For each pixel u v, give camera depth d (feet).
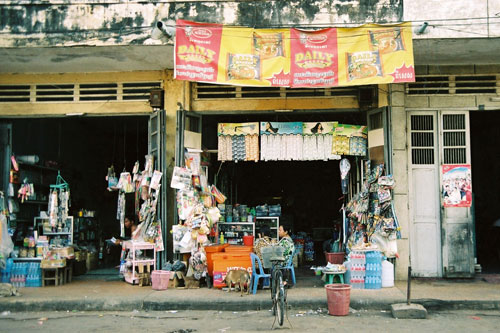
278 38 25.63
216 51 25.39
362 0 25.88
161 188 28.73
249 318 21.91
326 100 29.63
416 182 29.22
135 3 26.32
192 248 27.94
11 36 26.50
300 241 39.34
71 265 29.63
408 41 24.81
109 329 20.17
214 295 24.61
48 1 26.53
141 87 30.45
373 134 29.22
